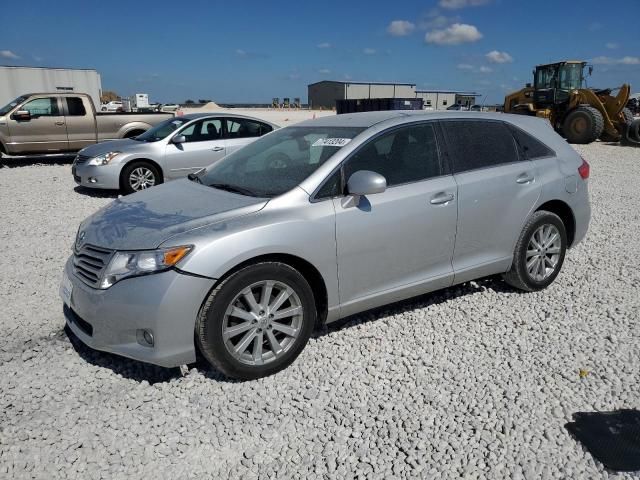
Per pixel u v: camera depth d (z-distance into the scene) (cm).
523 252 455
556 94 2023
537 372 346
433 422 297
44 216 777
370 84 7344
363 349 376
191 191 398
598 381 334
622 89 1950
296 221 339
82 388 329
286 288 338
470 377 341
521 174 448
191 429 292
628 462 264
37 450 274
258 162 421
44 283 507
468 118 442
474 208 418
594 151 1756
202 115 1004
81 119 1365
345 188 365
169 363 314
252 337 331
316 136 417
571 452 271
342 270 362
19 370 349
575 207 487
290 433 289
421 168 402
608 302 456
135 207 376
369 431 289
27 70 2203
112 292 313
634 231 695
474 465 264
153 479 257
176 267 306
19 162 1446
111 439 283
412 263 395
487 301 457
